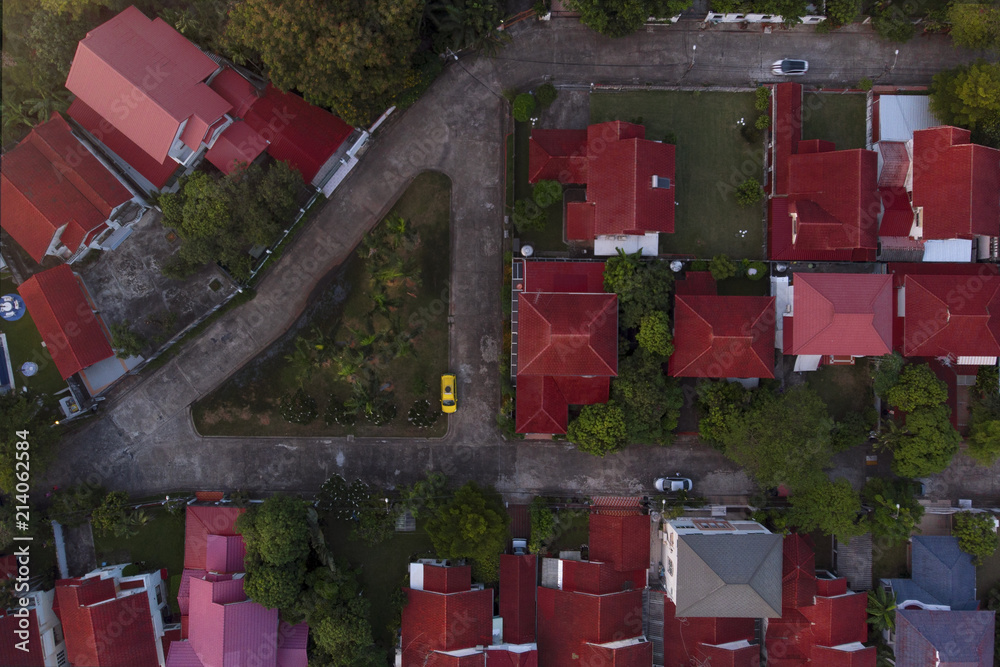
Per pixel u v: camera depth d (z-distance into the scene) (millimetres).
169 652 41750
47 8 39906
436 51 42219
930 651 41281
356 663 41000
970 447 42562
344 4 35219
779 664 43062
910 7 43750
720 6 42906
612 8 41000
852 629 42750
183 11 41562
